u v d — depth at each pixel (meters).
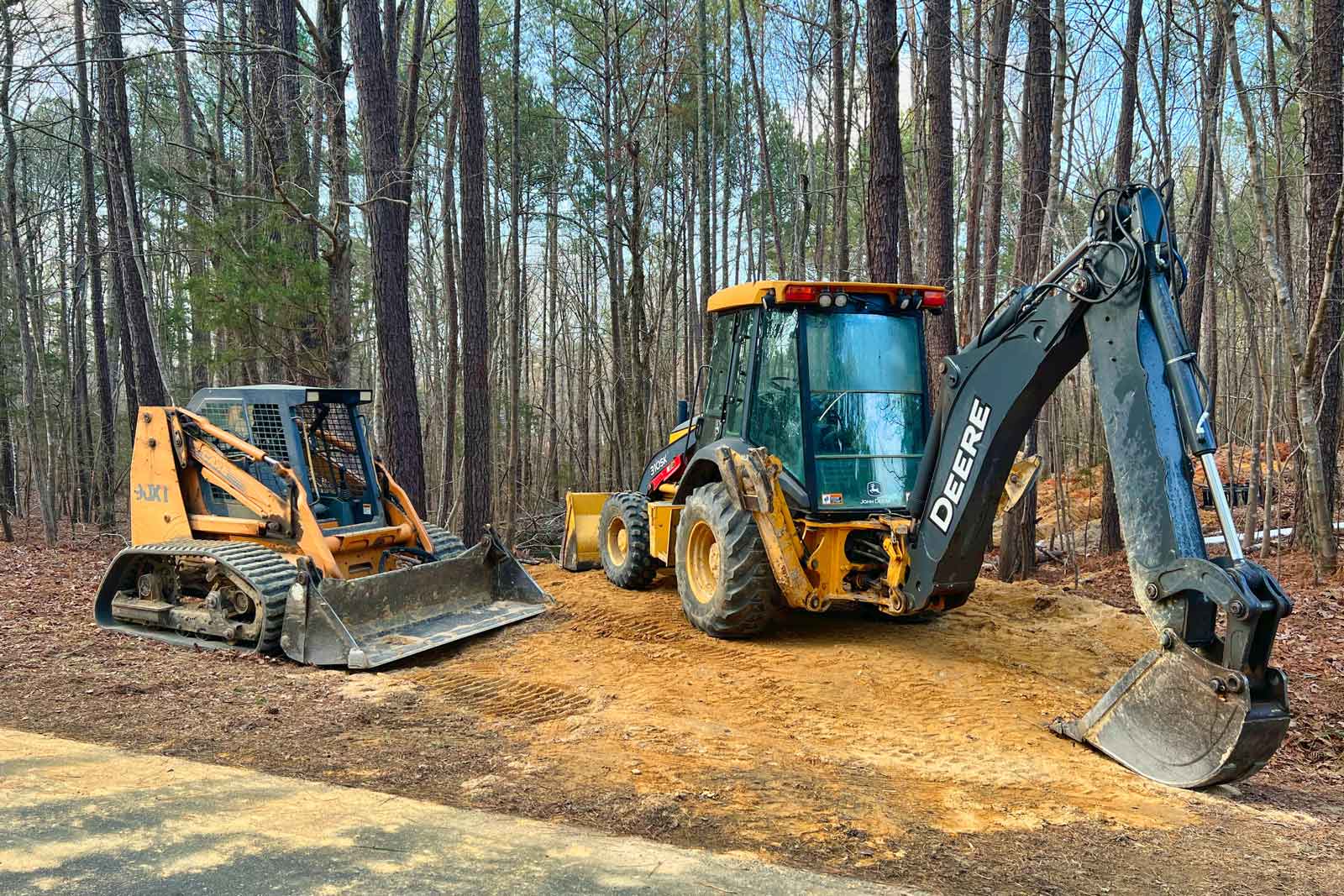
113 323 25.30
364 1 10.27
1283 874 3.35
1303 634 7.48
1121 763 4.51
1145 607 4.40
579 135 21.30
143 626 7.18
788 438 6.89
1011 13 12.27
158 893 2.60
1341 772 5.04
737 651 6.51
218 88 15.49
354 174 13.87
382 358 10.55
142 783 3.71
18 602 8.28
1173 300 4.56
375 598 6.68
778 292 6.83
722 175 24.64
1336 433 10.42
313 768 4.20
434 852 3.05
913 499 6.07
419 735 4.78
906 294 7.06
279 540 6.98
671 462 8.50
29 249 23.06
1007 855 3.45
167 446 7.44
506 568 7.69
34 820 3.17
